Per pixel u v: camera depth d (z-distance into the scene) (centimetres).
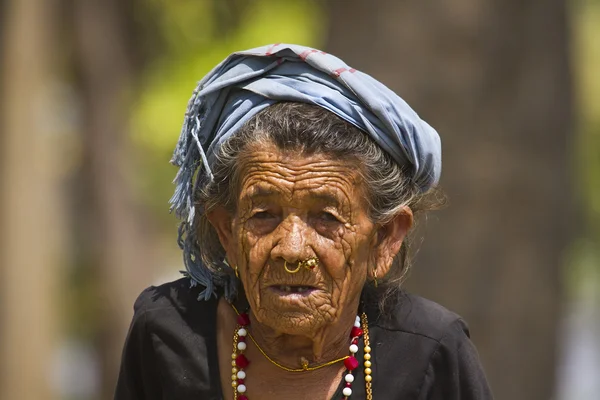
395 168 545
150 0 2527
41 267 1939
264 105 534
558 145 1336
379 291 577
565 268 1519
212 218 564
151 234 2733
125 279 2552
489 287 1312
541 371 1362
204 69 2594
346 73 529
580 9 2405
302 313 524
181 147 565
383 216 545
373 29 1289
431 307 579
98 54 2436
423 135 549
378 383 560
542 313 1346
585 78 2545
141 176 2862
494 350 1329
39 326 1938
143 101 2667
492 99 1288
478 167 1288
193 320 585
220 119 553
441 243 1294
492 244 1304
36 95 1906
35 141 1912
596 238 2856
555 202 1339
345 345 564
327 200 518
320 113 524
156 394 599
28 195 1905
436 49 1270
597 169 2588
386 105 534
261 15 2553
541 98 1301
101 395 2586
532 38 1298
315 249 520
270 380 565
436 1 1266
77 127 2552
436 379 565
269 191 518
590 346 4281
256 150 524
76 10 2392
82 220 2580
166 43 2623
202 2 2548
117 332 2545
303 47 541
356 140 527
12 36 1862
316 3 2438
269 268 525
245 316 576
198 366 575
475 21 1264
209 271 585
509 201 1304
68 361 3362
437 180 573
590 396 3900
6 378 1911
